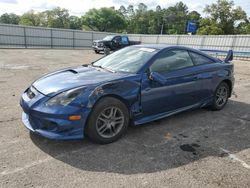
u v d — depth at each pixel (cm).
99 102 321
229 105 552
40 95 318
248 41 2098
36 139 343
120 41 2205
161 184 252
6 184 243
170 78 391
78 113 303
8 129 374
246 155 321
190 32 3656
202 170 281
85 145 331
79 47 3281
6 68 1036
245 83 851
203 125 421
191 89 428
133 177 263
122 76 349
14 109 475
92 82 326
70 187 242
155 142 349
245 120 454
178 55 425
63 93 306
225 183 258
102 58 462
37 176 258
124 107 345
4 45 2744
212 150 331
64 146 327
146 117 379
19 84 719
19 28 2795
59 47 3111
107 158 300
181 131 392
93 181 254
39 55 1772
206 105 479
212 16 5297
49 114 300
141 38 3322
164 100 390
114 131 344
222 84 500
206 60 473
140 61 385
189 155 315
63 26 8694
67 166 280
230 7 5175
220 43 2350
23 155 300
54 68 1096
